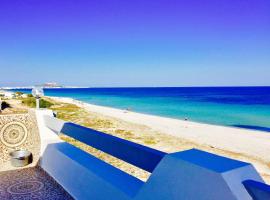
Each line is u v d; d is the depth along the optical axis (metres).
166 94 123.12
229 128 28.66
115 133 18.77
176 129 25.81
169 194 1.94
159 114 43.44
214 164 1.75
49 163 5.07
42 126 5.59
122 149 2.89
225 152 16.67
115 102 73.38
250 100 76.44
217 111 48.69
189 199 1.78
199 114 44.19
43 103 34.50
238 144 19.98
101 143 3.32
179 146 16.05
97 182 3.35
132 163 2.72
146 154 2.53
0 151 5.90
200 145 17.56
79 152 4.62
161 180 2.02
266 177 11.95
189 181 1.80
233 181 1.59
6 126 5.98
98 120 25.00
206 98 88.00
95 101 77.75
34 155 5.95
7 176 5.01
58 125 4.86
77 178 3.93
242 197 1.55
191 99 83.25
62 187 4.36
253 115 43.28
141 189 2.21
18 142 6.09
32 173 5.13
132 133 19.11
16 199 4.06
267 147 19.12
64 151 4.72
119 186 2.99
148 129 22.62
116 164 9.99
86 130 3.70
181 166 1.87
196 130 25.94
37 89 6.08
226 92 139.62
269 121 37.00
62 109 34.66
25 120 6.17
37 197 4.10
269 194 1.46
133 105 62.72
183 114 44.00
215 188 1.63
